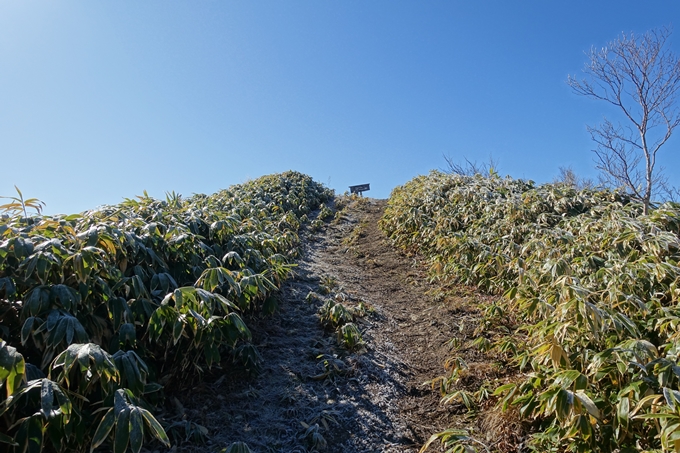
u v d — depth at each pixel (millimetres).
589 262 4594
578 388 2488
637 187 6895
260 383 3627
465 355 4262
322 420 3244
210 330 3146
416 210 8516
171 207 5379
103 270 3014
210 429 3023
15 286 2594
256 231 6098
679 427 1991
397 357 4352
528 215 6945
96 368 2125
